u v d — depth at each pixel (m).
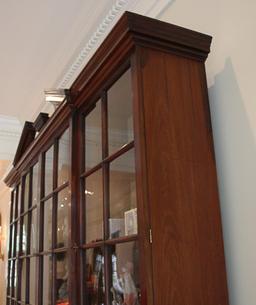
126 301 1.01
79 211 1.38
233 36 1.21
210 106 1.26
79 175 1.41
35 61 2.57
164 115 1.06
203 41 1.17
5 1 1.99
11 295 2.31
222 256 1.03
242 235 1.07
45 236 1.74
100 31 2.09
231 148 1.16
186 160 1.05
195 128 1.11
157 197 0.97
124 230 1.07
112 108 1.21
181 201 1.01
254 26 1.13
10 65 2.62
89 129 1.39
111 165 1.19
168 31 1.11
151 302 0.88
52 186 1.69
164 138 1.04
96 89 1.32
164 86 1.09
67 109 1.50
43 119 1.97
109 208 1.17
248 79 1.13
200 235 1.01
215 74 1.26
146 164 0.98
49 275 1.61
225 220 1.14
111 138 1.20
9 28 2.22
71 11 2.08
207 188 1.06
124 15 1.05
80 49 2.30
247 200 1.08
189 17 1.45
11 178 2.61
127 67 1.13
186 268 0.96
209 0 1.35
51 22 2.17
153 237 0.93
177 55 1.15
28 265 1.98
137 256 0.98
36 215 1.91
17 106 3.26
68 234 1.41
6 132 3.49
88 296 1.25
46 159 1.84
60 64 2.54
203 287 0.97
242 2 1.19
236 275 1.07
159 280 0.91
